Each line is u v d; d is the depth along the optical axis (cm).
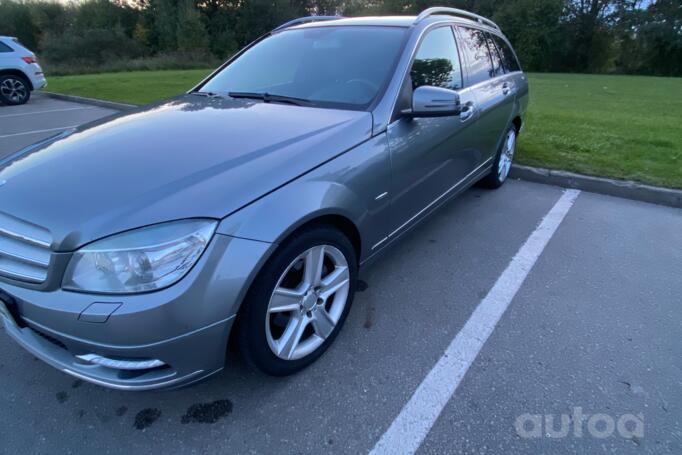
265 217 175
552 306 271
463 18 373
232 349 197
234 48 4116
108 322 153
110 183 175
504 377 217
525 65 3572
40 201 172
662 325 254
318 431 190
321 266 210
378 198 238
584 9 3397
